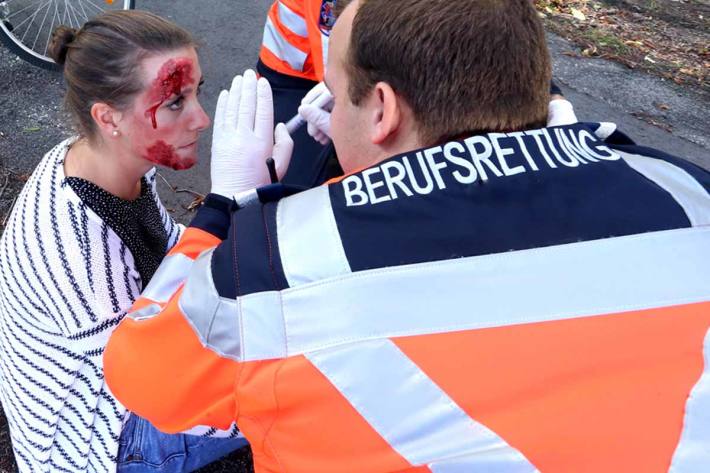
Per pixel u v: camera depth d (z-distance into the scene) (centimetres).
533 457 58
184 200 256
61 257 117
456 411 62
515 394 61
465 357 63
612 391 60
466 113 75
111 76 112
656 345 63
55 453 144
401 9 75
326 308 66
